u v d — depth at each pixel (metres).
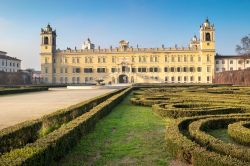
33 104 39.34
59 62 185.50
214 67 176.50
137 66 181.25
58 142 13.34
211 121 20.52
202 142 14.43
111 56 182.62
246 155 11.78
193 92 48.94
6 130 14.77
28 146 11.92
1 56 178.88
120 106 36.03
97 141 17.34
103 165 13.15
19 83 156.50
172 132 15.72
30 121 17.69
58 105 37.84
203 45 175.75
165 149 15.51
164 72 179.88
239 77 107.12
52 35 184.00
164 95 42.44
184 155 12.98
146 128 21.45
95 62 183.75
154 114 28.70
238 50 176.25
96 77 183.75
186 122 20.58
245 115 22.47
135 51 181.12
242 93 48.09
